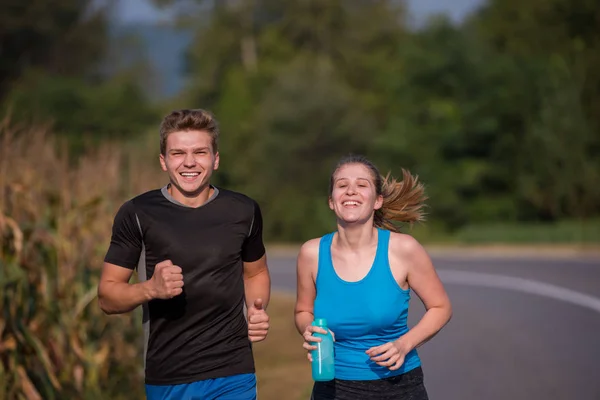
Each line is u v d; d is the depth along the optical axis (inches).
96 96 2780.5
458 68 2370.8
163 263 213.9
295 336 631.8
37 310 366.6
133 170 548.4
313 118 2388.0
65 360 378.3
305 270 248.4
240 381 232.4
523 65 2354.8
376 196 242.8
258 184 2412.6
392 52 3088.1
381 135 2395.4
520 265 1286.9
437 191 2271.2
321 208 2358.5
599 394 415.8
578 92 2282.2
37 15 2925.7
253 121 2539.4
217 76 3171.8
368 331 237.5
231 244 231.6
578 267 1220.5
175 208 231.9
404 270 239.0
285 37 3100.4
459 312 742.5
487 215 2321.6
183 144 230.1
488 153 2363.4
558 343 566.3
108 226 445.7
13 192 378.9
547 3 2632.9
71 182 469.4
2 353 341.1
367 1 3149.6
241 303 235.3
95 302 415.5
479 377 460.1
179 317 228.5
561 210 2277.3
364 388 237.8
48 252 374.6
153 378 231.3
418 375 242.2
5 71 2910.9
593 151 2313.0
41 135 455.8
